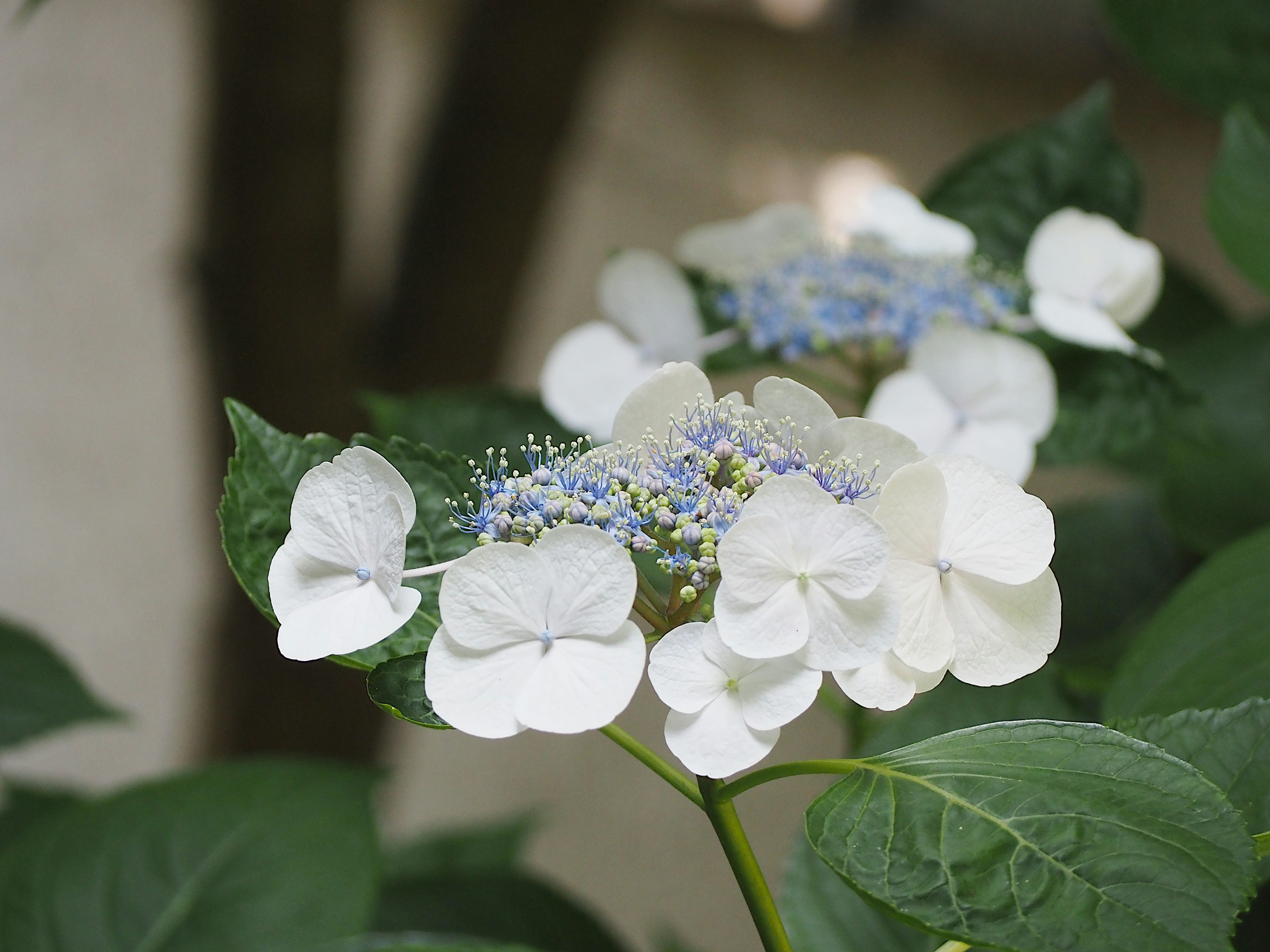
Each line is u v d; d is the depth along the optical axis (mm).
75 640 3021
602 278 1166
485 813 2904
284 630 892
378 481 888
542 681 877
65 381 3432
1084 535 1389
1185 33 1323
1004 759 889
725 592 874
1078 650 1224
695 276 1292
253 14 1519
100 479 3271
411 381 1857
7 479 3281
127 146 3811
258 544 938
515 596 878
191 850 1103
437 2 4246
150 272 3523
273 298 1661
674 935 1940
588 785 2986
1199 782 872
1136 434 1118
